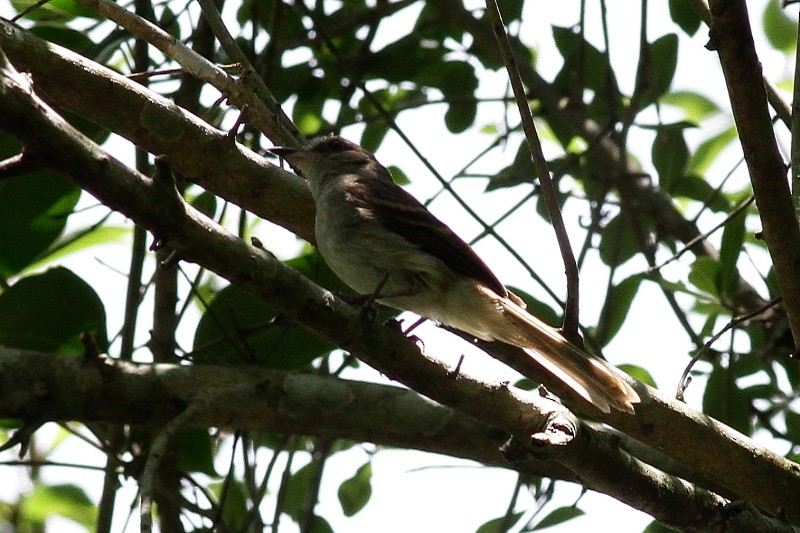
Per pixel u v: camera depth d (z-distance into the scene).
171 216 6.89
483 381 8.16
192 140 9.53
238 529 12.65
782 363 13.09
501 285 9.78
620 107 14.16
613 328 12.75
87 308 10.74
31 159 6.41
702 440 8.98
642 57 12.76
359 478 13.27
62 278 10.69
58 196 11.16
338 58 13.46
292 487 13.14
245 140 13.15
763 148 7.57
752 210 13.97
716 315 12.20
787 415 12.59
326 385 9.42
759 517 8.82
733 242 11.38
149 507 7.02
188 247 7.05
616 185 13.81
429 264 9.65
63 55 9.02
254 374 9.26
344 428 9.45
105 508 10.65
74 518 14.98
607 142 14.20
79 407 8.36
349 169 10.82
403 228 9.85
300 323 7.68
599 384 8.64
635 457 9.41
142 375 8.64
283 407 9.23
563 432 8.16
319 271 11.33
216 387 8.98
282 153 10.40
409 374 7.98
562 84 14.81
